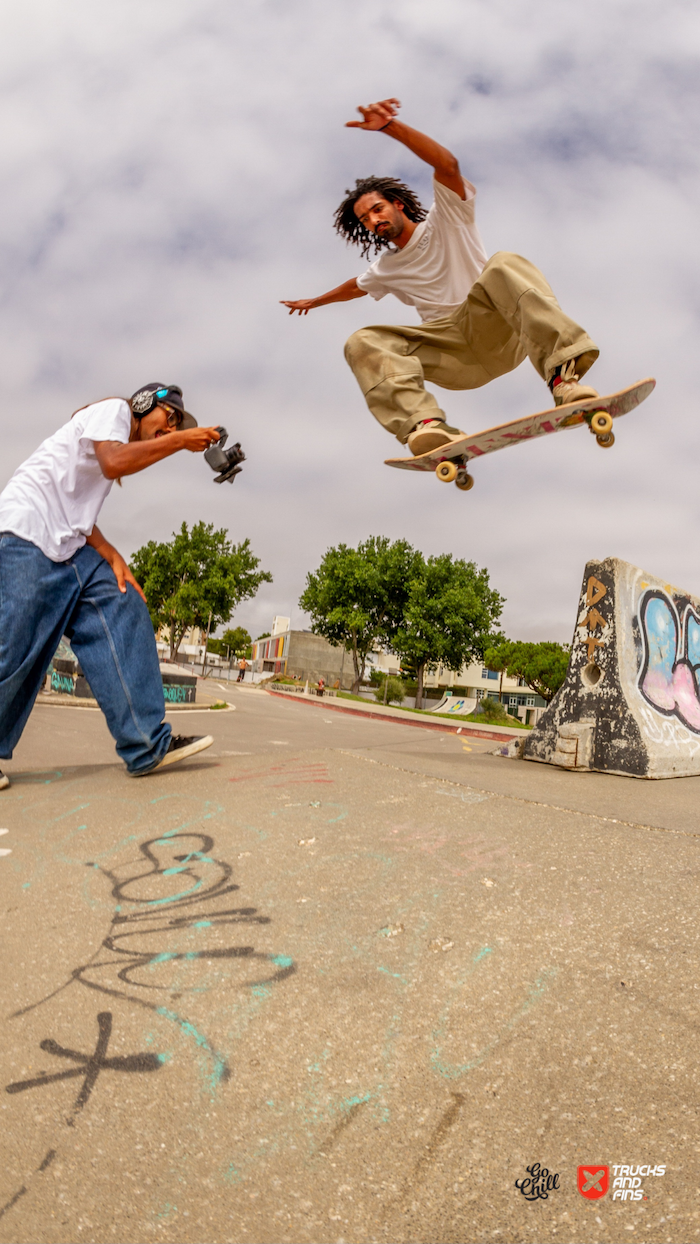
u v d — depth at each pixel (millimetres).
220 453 3367
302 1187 1270
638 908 2084
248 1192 1266
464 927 2002
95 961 1918
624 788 3840
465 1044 1561
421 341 3719
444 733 17422
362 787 3320
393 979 1784
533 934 1955
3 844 2740
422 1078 1479
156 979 1827
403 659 53281
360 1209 1224
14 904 2256
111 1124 1410
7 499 3387
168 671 14789
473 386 3924
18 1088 1496
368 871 2369
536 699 65188
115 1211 1240
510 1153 1305
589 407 3023
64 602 3488
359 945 1934
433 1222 1194
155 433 3629
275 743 8211
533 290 3260
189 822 2865
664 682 5098
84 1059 1569
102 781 3588
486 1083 1456
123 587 3613
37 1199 1261
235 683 46281
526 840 2658
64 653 12320
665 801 3510
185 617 45875
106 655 3537
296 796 3164
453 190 3406
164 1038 1622
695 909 2068
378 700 45562
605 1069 1469
